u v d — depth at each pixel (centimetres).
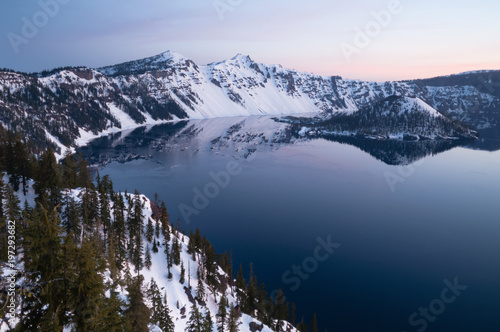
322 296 10919
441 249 14138
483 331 9331
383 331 9369
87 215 8919
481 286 11419
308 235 15262
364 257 13350
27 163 9225
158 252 10525
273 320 9281
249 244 14288
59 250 1828
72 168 11256
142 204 12312
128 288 4112
